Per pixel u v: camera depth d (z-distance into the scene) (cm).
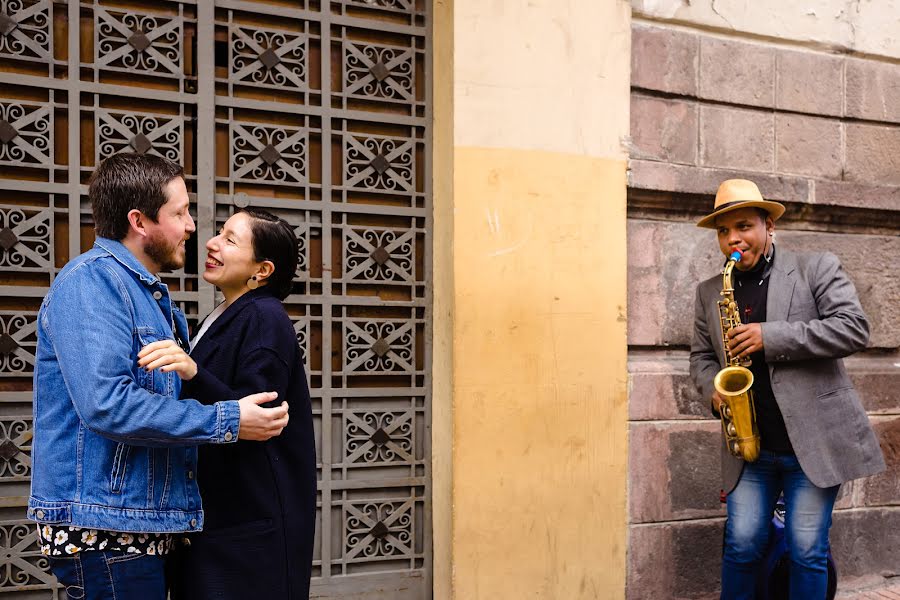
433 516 332
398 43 336
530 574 327
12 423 275
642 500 351
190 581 182
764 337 268
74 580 166
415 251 337
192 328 298
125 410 155
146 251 182
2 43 274
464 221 317
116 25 288
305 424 196
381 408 330
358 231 326
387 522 328
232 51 305
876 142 402
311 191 321
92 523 162
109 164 180
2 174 276
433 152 336
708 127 367
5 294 272
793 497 276
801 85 385
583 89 338
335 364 324
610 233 342
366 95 328
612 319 342
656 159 356
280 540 183
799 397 272
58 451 166
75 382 156
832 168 392
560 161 333
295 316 315
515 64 327
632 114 353
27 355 274
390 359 330
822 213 386
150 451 172
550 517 330
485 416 320
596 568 338
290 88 314
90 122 288
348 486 321
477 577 317
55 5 283
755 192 284
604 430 340
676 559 356
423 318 337
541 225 330
